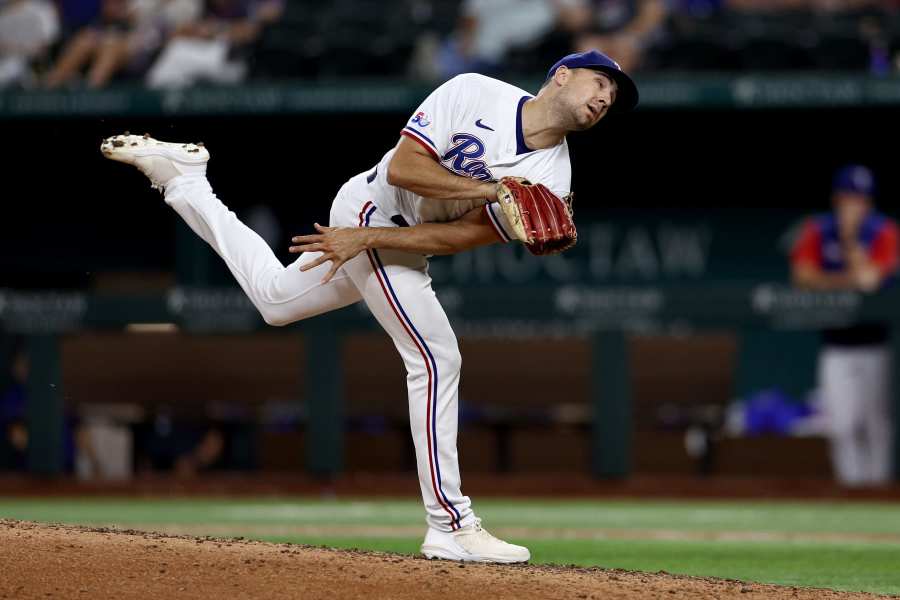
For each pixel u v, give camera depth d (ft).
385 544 86.94
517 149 54.39
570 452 155.63
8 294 146.41
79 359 158.30
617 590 47.88
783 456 150.92
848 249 154.71
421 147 53.31
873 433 147.54
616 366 145.07
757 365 152.25
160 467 155.53
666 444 153.48
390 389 155.74
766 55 155.33
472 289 145.79
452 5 177.99
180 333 152.56
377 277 55.11
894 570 74.90
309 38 165.58
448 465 55.83
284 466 156.15
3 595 44.34
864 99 145.18
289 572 47.70
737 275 158.20
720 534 102.58
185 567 47.83
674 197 158.81
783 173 157.38
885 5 179.73
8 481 146.10
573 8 165.78
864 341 147.02
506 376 156.97
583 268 159.22
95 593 44.91
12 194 165.78
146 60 162.61
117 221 167.12
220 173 160.86
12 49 164.86
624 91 55.06
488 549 55.62
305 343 145.79
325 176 161.38
